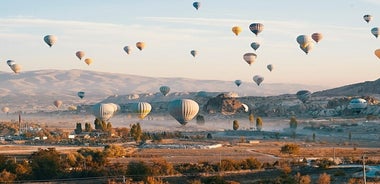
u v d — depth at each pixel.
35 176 91.44
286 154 125.44
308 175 90.38
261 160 112.62
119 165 100.06
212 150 138.50
